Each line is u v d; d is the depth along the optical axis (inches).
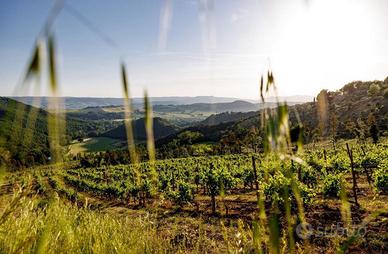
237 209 682.8
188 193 836.0
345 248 25.7
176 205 847.7
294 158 23.9
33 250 45.5
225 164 1806.1
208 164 1939.0
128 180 1519.4
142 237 98.7
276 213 25.5
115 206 981.8
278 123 23.8
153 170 22.8
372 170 929.5
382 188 569.3
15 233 52.9
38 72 15.2
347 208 26.4
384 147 1556.3
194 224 509.0
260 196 28.0
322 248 253.9
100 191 1353.3
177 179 1424.7
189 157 2861.7
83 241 78.6
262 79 25.1
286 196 25.7
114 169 2319.1
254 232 28.7
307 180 757.3
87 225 90.8
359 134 2176.4
